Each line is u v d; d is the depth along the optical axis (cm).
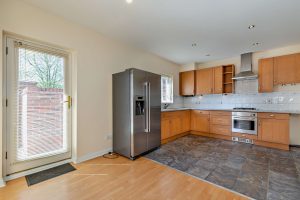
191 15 238
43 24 225
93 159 281
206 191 184
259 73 393
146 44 355
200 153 314
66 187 192
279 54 382
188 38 323
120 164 261
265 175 221
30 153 224
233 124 406
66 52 262
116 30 287
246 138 388
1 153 190
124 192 183
